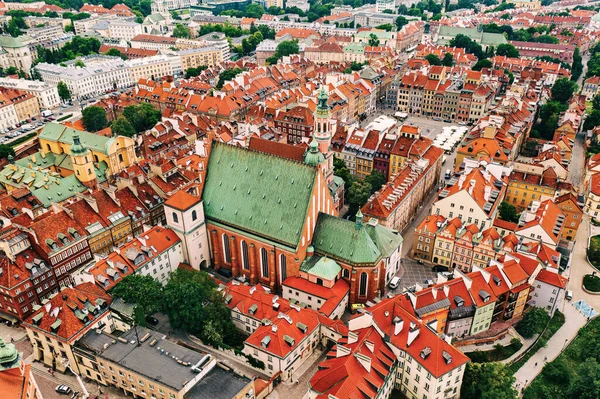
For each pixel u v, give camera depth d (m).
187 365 105.50
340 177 193.00
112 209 157.25
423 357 103.19
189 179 179.75
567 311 143.00
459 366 103.25
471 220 160.25
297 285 136.25
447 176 197.75
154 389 103.00
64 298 117.88
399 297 117.44
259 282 149.00
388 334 109.50
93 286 125.50
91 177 180.38
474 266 132.38
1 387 85.12
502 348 126.94
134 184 166.75
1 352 87.56
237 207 144.75
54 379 115.75
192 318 119.75
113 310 123.75
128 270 131.75
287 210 137.50
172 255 144.38
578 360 126.38
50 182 176.25
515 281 130.38
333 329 119.62
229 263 153.12
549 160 197.50
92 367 112.31
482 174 174.62
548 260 141.88
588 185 197.75
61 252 139.62
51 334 113.75
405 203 174.75
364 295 138.75
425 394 104.81
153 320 132.12
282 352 111.50
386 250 140.00
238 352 118.56
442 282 128.38
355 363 100.38
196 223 145.75
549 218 159.00
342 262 135.12
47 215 153.25
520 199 190.62
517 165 198.25
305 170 136.75
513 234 153.25
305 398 109.81
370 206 161.38
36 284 134.12
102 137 199.50
